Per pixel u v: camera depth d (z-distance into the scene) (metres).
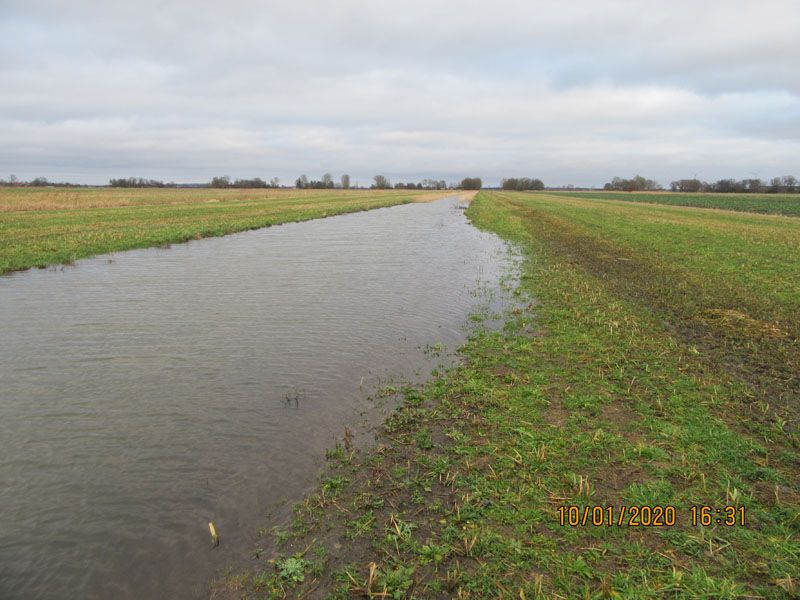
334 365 8.53
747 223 39.62
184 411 6.82
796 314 11.81
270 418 6.62
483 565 4.05
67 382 7.78
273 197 86.81
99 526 4.62
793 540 4.23
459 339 10.01
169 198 72.12
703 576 3.87
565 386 7.57
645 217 44.22
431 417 6.62
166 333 10.25
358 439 6.09
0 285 14.76
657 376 7.91
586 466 5.39
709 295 13.70
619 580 3.85
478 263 19.22
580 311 12.02
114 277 16.08
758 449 5.65
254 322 11.07
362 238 27.80
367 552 4.26
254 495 5.04
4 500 4.98
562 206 63.59
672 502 4.76
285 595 3.83
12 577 4.04
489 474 5.29
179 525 4.62
